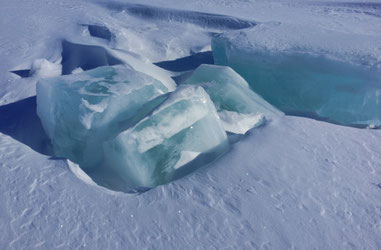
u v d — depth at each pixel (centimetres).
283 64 502
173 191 304
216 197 299
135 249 254
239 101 470
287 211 287
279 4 1041
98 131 379
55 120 391
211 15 830
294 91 500
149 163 346
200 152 359
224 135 381
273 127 399
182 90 379
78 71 561
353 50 492
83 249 252
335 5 1013
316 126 404
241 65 534
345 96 468
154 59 664
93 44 644
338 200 300
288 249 256
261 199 297
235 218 279
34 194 296
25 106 468
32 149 376
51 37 686
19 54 611
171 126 358
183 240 261
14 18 794
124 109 392
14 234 261
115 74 433
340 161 346
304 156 350
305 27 602
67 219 274
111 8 905
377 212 289
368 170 336
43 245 254
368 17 878
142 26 778
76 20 789
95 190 304
